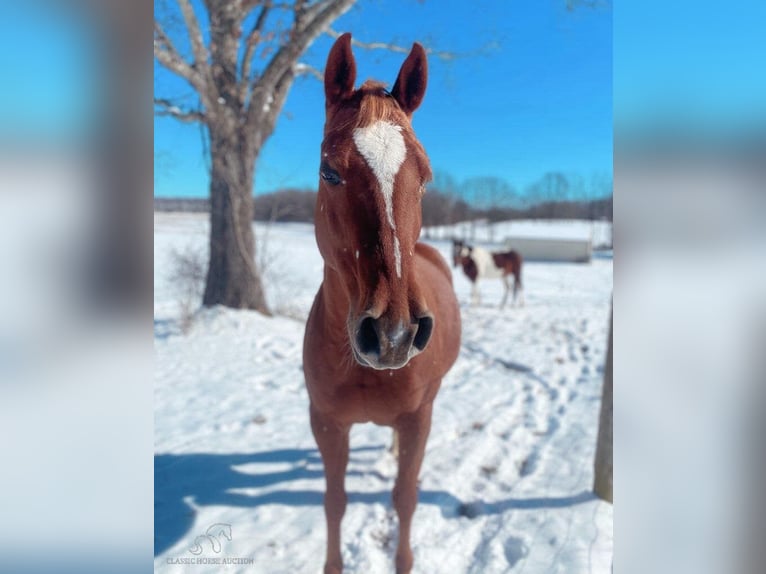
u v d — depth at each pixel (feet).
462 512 10.09
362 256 5.25
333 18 23.82
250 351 21.62
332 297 6.77
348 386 7.27
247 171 26.86
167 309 28.89
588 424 13.82
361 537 9.19
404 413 7.68
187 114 25.43
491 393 16.55
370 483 11.02
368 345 5.16
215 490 10.67
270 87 25.57
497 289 46.39
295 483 11.04
